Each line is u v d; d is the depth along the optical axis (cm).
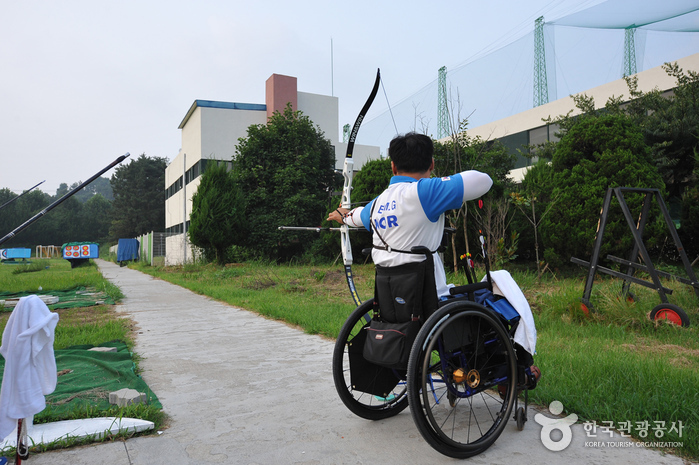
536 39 2017
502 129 2383
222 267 1703
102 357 429
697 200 880
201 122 2439
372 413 273
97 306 832
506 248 934
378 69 268
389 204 235
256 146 1870
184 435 254
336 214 286
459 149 1029
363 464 216
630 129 892
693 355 385
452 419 270
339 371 262
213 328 597
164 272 1898
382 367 271
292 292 946
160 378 370
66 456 228
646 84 1722
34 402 212
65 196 248
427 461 218
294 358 430
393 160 251
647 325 487
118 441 246
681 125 1167
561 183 916
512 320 253
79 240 7888
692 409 248
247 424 270
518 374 253
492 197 1003
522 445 233
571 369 335
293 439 247
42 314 219
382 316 248
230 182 1819
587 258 873
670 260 955
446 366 239
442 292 246
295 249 1895
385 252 238
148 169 6200
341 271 1213
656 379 298
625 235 824
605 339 453
